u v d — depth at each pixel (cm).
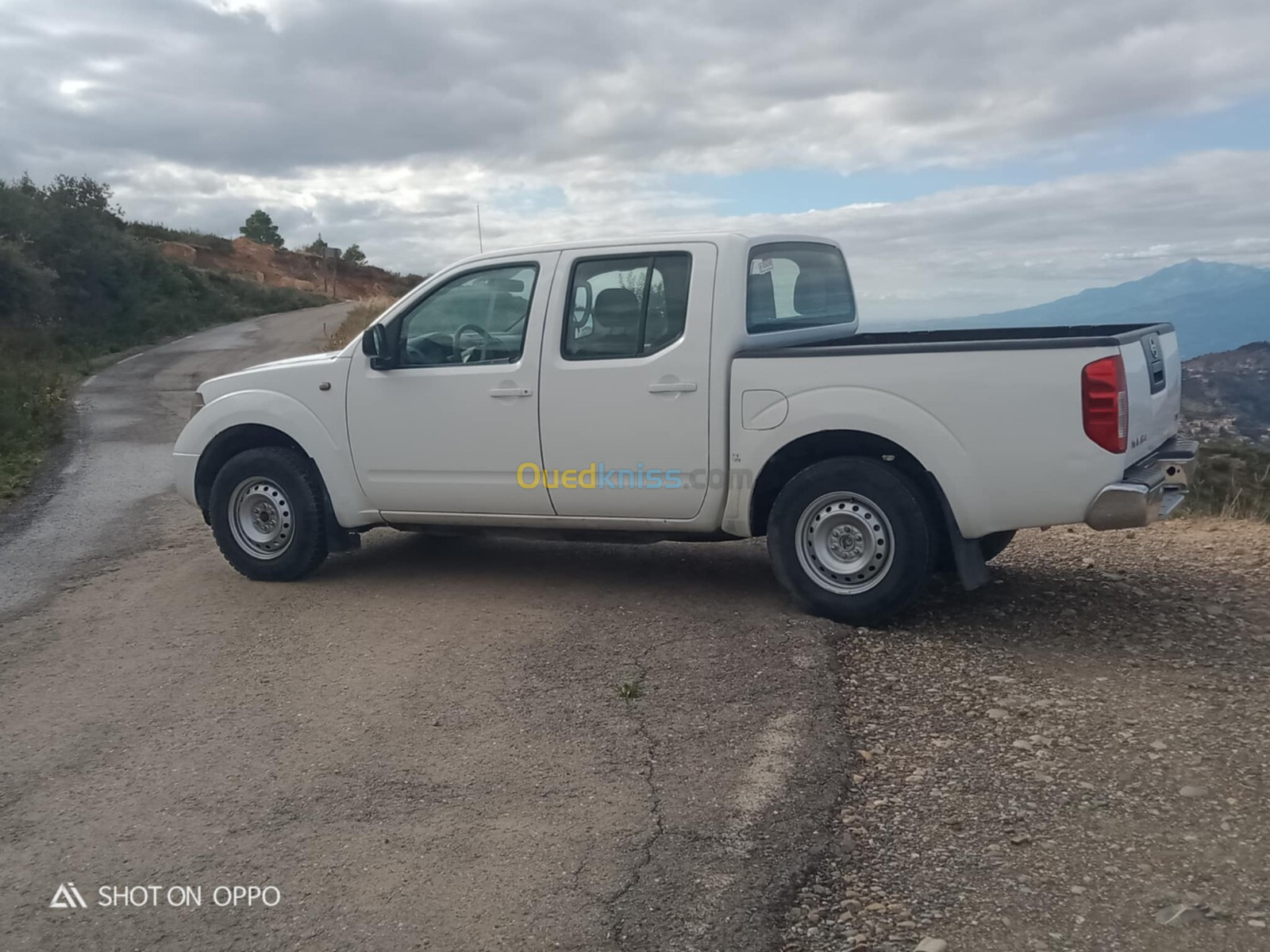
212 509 725
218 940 331
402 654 570
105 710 516
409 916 338
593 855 367
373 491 687
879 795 405
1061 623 591
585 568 732
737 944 320
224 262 6944
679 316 599
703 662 535
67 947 332
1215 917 323
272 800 417
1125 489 516
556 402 623
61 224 3678
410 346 674
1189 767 416
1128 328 633
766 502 617
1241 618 590
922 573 562
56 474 1334
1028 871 352
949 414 541
